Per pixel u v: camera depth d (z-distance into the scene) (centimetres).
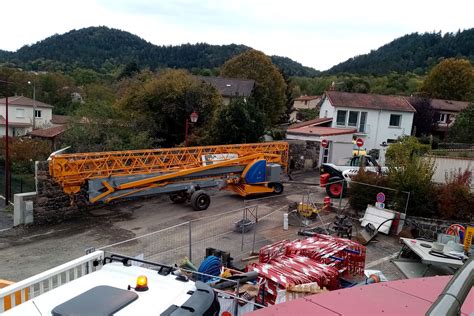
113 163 1443
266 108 4844
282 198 1750
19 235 1268
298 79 11069
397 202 1338
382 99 3500
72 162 1311
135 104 2577
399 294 325
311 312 290
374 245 1189
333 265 800
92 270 571
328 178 1780
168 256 1054
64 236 1259
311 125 3200
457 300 162
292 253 859
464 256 781
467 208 1264
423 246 849
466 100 5244
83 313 332
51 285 514
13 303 459
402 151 1856
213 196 1783
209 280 679
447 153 1834
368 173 1494
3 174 2580
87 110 2303
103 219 1437
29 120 5103
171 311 350
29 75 6875
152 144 2322
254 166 1703
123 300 358
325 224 1337
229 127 2342
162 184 1491
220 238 1205
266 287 679
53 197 1414
